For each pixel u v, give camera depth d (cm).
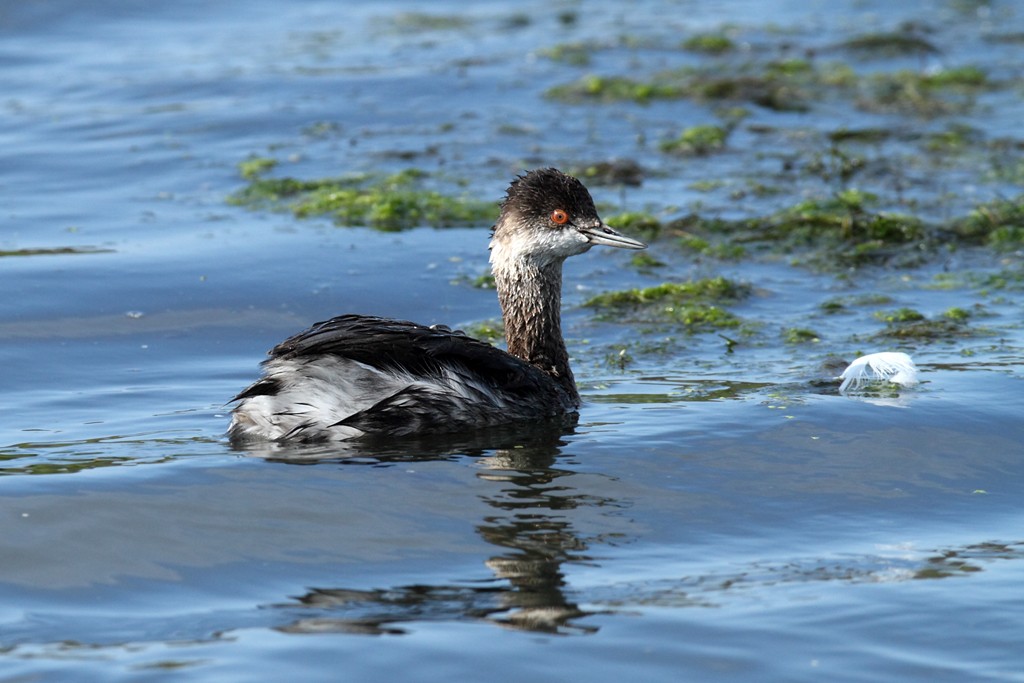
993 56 3002
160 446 1200
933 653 848
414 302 1706
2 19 3228
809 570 969
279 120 2503
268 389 1202
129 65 2892
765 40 3133
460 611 902
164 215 2020
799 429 1247
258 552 992
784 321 1639
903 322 1617
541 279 1364
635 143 2405
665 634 869
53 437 1230
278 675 818
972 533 1039
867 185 2184
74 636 874
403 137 2419
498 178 2200
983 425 1259
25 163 2252
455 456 1173
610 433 1241
